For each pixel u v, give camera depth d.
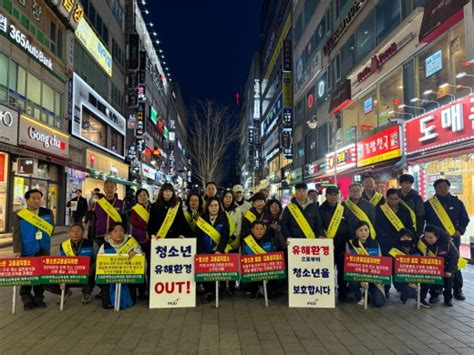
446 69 12.41
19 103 16.56
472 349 4.23
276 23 45.50
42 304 5.96
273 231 6.61
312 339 4.54
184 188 96.50
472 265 9.16
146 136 44.56
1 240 13.27
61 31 21.42
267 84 53.66
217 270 5.84
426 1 13.42
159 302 5.86
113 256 5.74
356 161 19.22
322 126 26.73
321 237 6.34
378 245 6.15
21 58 16.70
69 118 22.08
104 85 29.83
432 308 5.88
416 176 13.17
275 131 46.16
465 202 11.10
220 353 4.12
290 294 5.95
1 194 15.25
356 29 20.28
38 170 18.61
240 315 5.49
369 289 6.13
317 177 27.12
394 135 14.73
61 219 20.83
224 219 6.44
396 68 15.62
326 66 25.83
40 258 5.73
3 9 15.14
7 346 4.31
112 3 32.03
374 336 4.64
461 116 10.82
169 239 5.98
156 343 4.39
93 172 25.52
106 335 4.66
